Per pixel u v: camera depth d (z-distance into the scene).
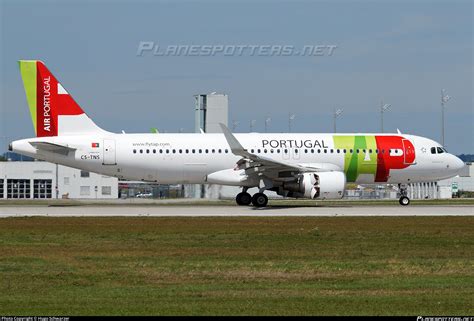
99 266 65.56
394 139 143.00
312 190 132.25
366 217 112.56
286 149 139.25
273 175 136.00
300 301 50.03
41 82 137.50
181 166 138.38
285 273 62.00
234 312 46.50
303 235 89.50
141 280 58.62
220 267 65.00
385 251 76.19
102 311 46.66
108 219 109.50
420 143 143.62
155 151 138.00
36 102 137.50
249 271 62.97
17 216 114.75
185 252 75.06
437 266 65.94
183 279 59.09
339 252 75.25
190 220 108.06
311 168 135.75
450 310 47.25
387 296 51.94
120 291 53.75
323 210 129.62
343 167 140.50
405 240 85.25
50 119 137.75
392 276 60.78
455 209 132.38
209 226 99.88
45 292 53.50
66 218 111.06
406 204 149.88
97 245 80.62
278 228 97.38
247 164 134.62
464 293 53.12
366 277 60.28
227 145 139.00
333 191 132.75
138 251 75.88
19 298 51.12
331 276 60.66
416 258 71.19
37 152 136.62
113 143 137.75
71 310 46.97
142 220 107.94
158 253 74.31
